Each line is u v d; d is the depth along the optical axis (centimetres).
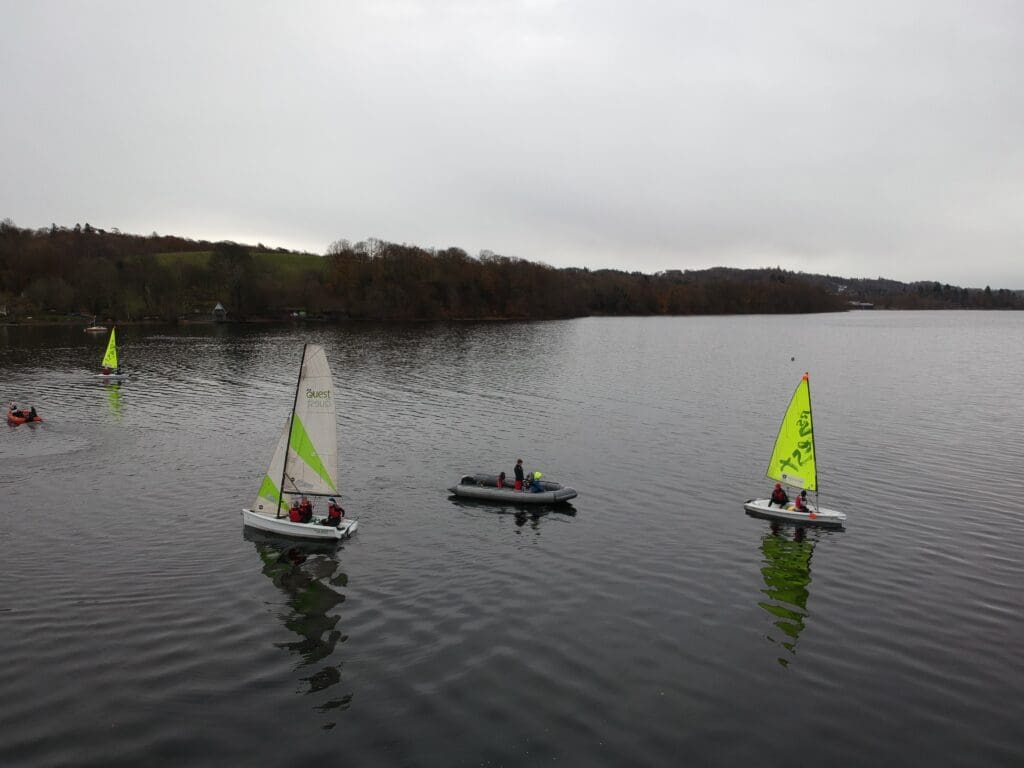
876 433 6169
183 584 3092
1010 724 2202
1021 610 2942
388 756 2005
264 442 5653
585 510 4162
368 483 4631
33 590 2983
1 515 3881
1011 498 4344
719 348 14712
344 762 1978
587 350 13625
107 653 2509
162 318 18188
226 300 19212
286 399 7650
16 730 2075
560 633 2716
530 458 5306
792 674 2456
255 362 10750
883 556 3491
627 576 3247
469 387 8606
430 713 2202
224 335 15188
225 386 8481
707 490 4553
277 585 3108
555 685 2364
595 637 2689
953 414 7094
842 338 18288
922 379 9875
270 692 2298
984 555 3497
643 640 2672
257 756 1995
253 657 2512
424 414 6900
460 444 5700
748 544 3644
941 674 2472
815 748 2077
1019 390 8769
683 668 2484
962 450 5538
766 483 4716
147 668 2420
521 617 2841
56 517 3866
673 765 1991
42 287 17475
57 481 4519
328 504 4200
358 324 18950
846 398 8119
